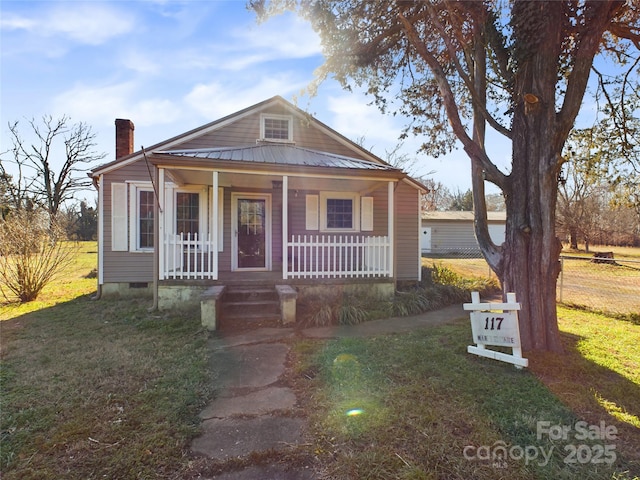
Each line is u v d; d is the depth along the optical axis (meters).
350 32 5.73
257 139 9.26
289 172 6.74
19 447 2.36
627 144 6.26
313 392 3.27
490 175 4.55
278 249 9.16
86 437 2.49
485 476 2.11
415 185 10.11
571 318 6.41
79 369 3.77
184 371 3.75
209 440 2.51
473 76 5.24
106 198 8.30
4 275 7.65
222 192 8.74
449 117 4.71
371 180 7.59
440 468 2.17
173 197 8.44
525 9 3.96
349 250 9.59
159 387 3.35
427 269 11.21
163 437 2.50
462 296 8.09
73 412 2.84
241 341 4.93
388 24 5.67
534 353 4.09
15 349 4.45
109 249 8.31
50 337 5.01
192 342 4.78
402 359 4.07
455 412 2.84
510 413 2.85
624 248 24.95
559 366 3.78
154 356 4.23
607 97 6.15
